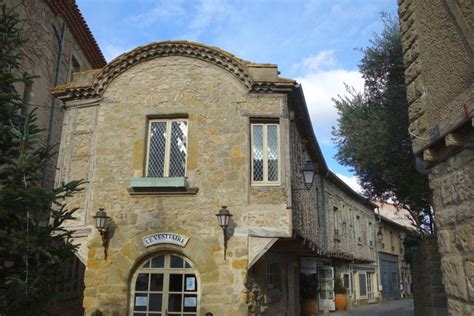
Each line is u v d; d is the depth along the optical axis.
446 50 4.03
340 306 22.52
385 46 11.46
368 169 12.13
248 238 9.95
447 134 3.86
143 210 10.41
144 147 10.88
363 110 11.98
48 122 13.88
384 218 31.92
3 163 6.61
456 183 3.93
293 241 11.35
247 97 10.83
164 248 10.16
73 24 15.44
